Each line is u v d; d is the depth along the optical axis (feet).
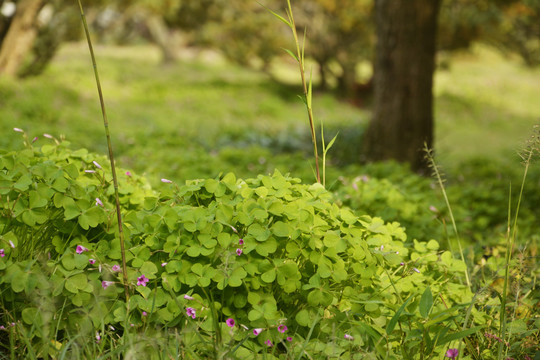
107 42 115.65
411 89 24.47
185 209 7.80
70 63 75.31
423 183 17.17
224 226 7.66
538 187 18.88
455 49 59.41
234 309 7.55
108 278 7.32
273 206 7.49
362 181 14.52
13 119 29.50
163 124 39.75
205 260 7.54
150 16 81.20
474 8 47.09
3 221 7.44
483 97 78.79
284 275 7.25
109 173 9.84
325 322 7.32
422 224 12.53
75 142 24.38
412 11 23.97
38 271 6.87
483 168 23.94
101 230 8.11
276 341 7.08
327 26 72.79
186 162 20.38
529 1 42.60
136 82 66.44
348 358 6.83
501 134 57.62
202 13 74.69
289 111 61.26
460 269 8.73
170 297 7.32
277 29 74.74
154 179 13.74
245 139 33.65
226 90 68.33
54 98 41.57
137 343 6.71
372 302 7.07
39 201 7.39
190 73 85.97
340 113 63.46
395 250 8.48
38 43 51.24
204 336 7.15
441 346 7.38
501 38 53.88
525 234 13.99
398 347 7.48
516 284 8.64
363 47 73.61
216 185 8.02
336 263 7.43
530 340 7.73
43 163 7.86
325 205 7.83
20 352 6.91
